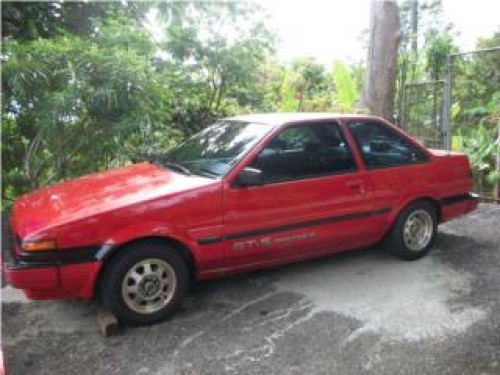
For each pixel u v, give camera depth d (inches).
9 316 158.9
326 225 176.9
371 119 192.1
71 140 263.4
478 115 411.8
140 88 253.1
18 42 264.4
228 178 158.2
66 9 337.1
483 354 133.1
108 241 141.6
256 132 173.8
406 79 393.1
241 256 162.4
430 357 132.0
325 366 128.7
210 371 127.6
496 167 312.8
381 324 150.4
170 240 152.6
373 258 206.8
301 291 175.2
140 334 146.9
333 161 179.6
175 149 198.7
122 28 314.5
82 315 159.6
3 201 261.1
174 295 154.3
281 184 166.4
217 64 370.6
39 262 135.9
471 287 176.6
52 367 130.6
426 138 350.6
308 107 481.4
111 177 176.1
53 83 247.9
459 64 429.7
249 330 148.1
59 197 159.2
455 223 255.9
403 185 194.9
